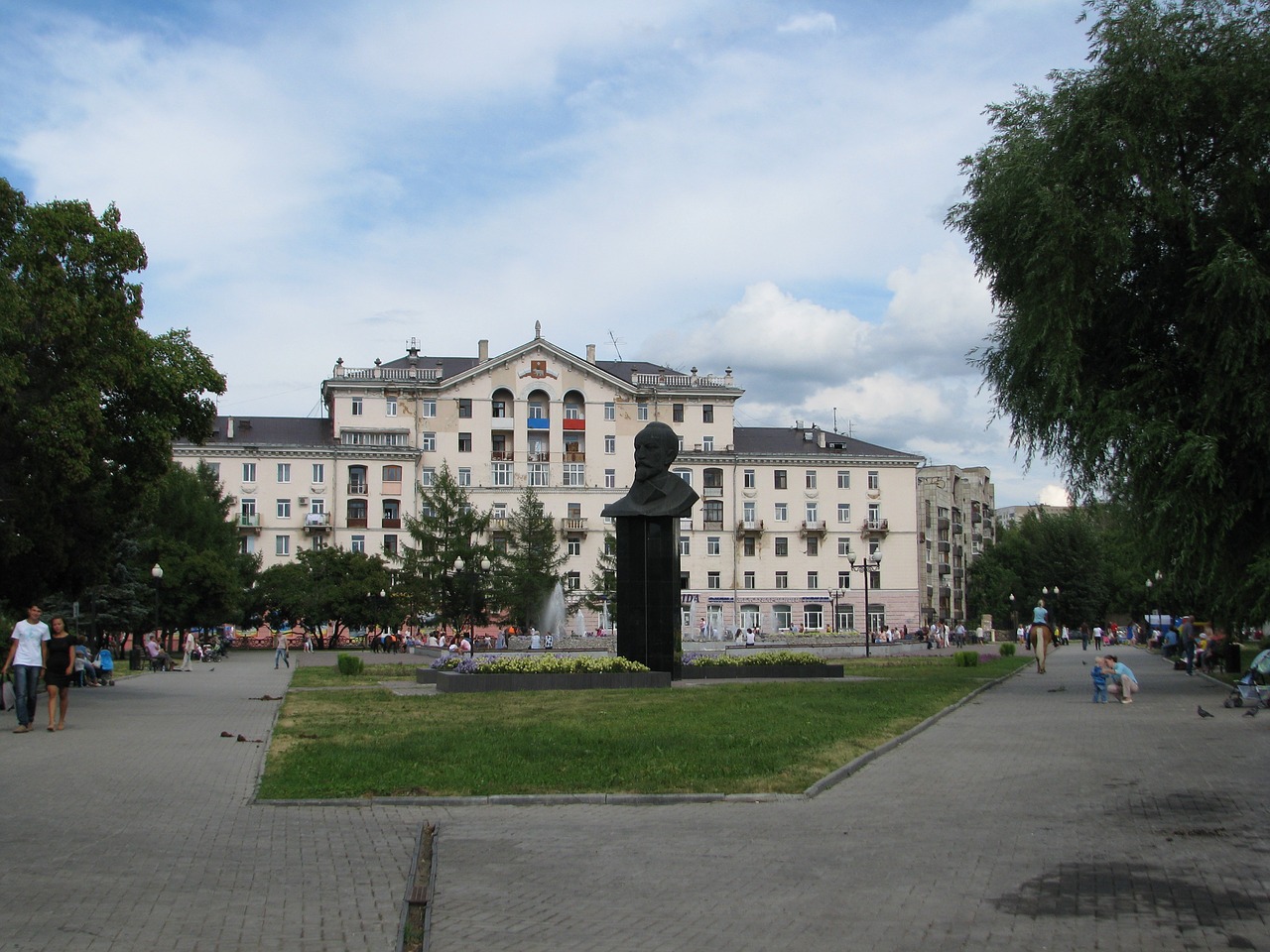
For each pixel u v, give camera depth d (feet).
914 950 25.07
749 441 363.97
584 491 342.23
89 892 29.73
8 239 97.14
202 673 157.79
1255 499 92.48
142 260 103.96
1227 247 86.22
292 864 33.14
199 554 234.99
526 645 209.97
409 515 328.90
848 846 35.60
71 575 112.06
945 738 64.90
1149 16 92.89
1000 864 33.06
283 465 325.42
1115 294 94.94
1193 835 36.96
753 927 26.76
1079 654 219.00
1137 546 97.96
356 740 62.13
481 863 33.35
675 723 69.05
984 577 418.92
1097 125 91.50
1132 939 25.75
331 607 291.99
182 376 106.32
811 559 352.90
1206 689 102.22
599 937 26.00
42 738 65.21
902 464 358.02
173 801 43.57
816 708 78.84
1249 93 89.51
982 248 100.37
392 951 24.85
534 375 340.80
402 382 335.26
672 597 112.06
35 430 93.20
